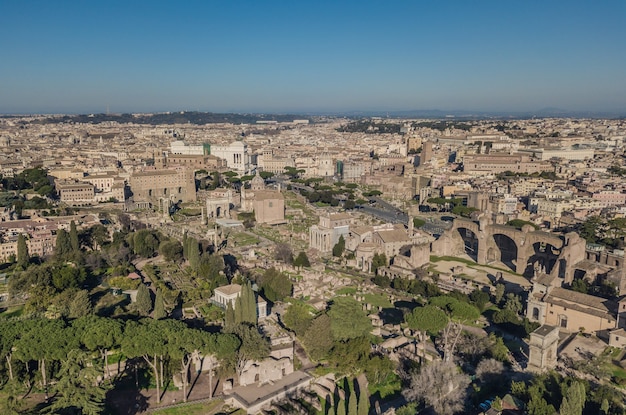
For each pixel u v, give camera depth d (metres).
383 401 194.62
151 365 188.00
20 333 193.88
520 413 174.88
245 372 199.50
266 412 183.00
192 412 181.62
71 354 171.12
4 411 164.75
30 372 196.00
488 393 195.50
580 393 167.50
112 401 185.62
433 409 185.25
